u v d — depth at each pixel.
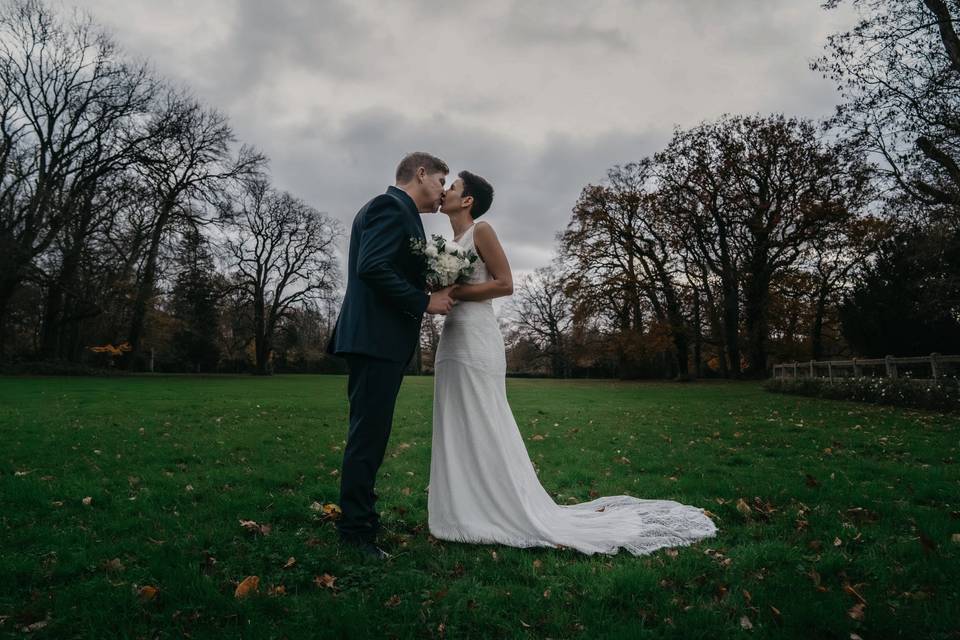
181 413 10.25
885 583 2.52
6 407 10.64
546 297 54.47
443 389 3.42
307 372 55.59
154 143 28.95
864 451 6.50
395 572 2.68
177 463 5.61
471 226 3.52
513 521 3.17
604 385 28.92
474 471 3.28
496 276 3.43
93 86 28.08
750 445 7.05
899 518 3.54
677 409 12.71
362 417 3.05
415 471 5.38
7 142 26.03
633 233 36.59
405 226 3.11
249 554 2.86
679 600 2.35
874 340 19.31
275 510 3.75
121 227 28.27
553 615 2.23
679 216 33.47
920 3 13.77
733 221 31.88
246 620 2.18
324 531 3.37
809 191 29.92
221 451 6.25
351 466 3.04
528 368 62.47
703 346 43.50
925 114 14.12
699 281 36.34
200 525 3.40
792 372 20.77
